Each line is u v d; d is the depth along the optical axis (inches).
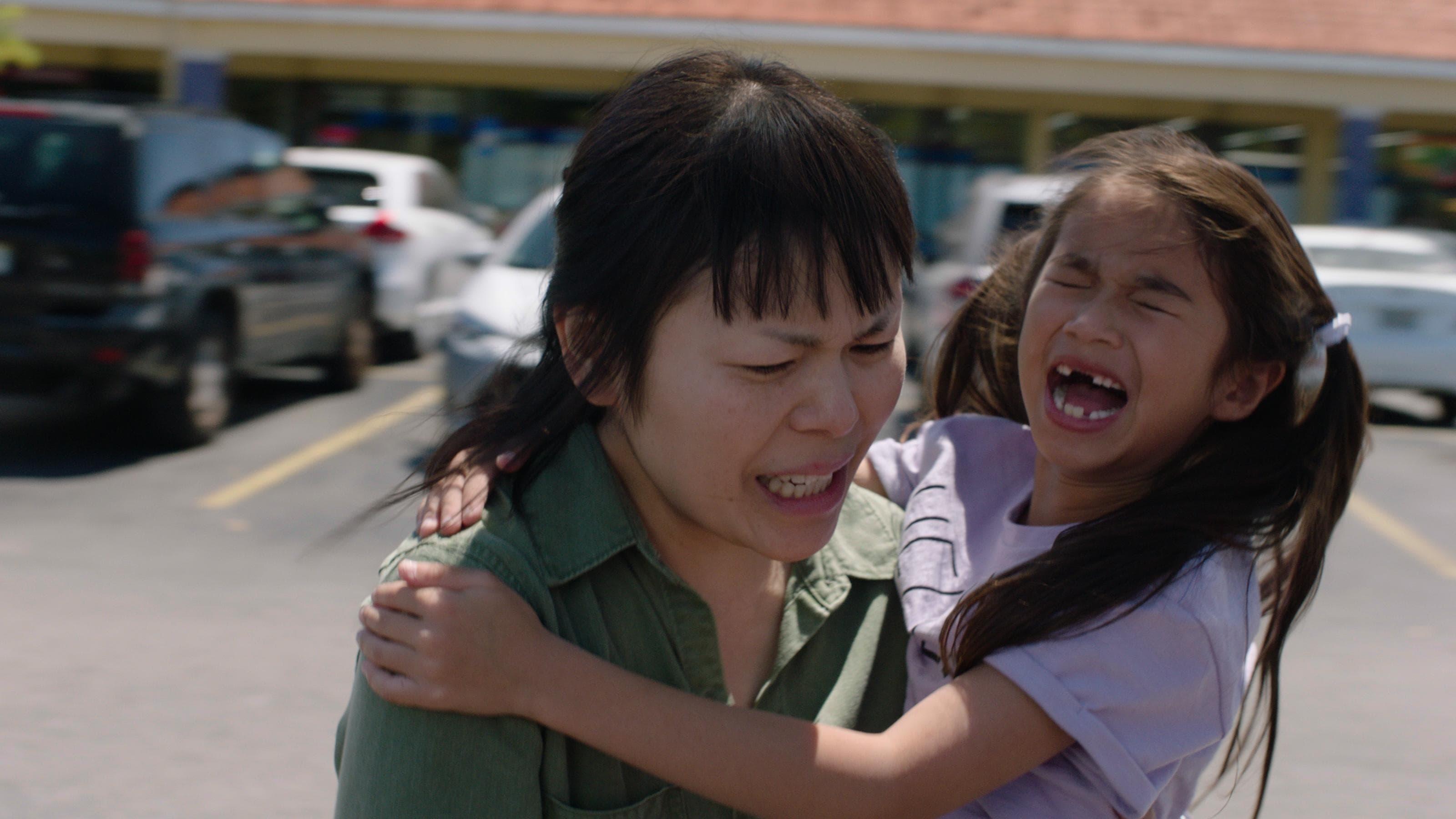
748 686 50.9
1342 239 373.1
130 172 253.1
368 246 376.2
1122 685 52.1
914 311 325.1
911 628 56.2
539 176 647.8
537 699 44.5
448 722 44.1
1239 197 56.4
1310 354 58.1
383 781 44.1
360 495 247.8
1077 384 59.1
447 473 50.3
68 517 224.1
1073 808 53.8
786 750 47.4
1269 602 65.5
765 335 42.2
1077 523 58.1
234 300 287.7
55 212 248.4
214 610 178.7
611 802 46.7
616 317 43.9
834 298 42.4
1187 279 55.9
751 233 41.4
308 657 162.6
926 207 641.6
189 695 149.8
